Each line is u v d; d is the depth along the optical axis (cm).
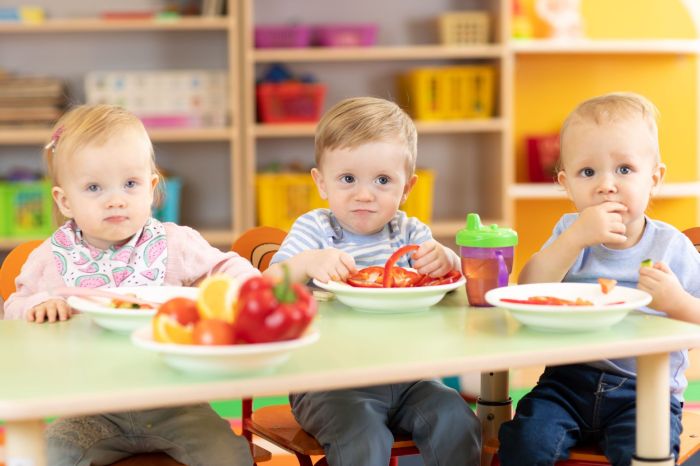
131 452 173
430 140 456
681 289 162
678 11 465
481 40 425
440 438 177
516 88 461
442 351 133
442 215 459
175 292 163
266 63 442
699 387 338
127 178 186
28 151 434
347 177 192
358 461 172
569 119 193
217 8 409
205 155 443
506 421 194
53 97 402
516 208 468
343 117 192
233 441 170
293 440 181
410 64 450
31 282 189
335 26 420
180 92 410
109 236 188
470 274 168
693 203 470
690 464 250
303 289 123
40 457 120
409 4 447
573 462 172
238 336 120
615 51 442
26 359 133
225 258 198
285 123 415
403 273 172
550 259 179
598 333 144
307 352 133
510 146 424
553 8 450
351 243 197
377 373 124
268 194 412
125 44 433
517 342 138
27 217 402
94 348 140
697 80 472
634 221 190
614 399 179
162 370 126
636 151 185
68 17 429
